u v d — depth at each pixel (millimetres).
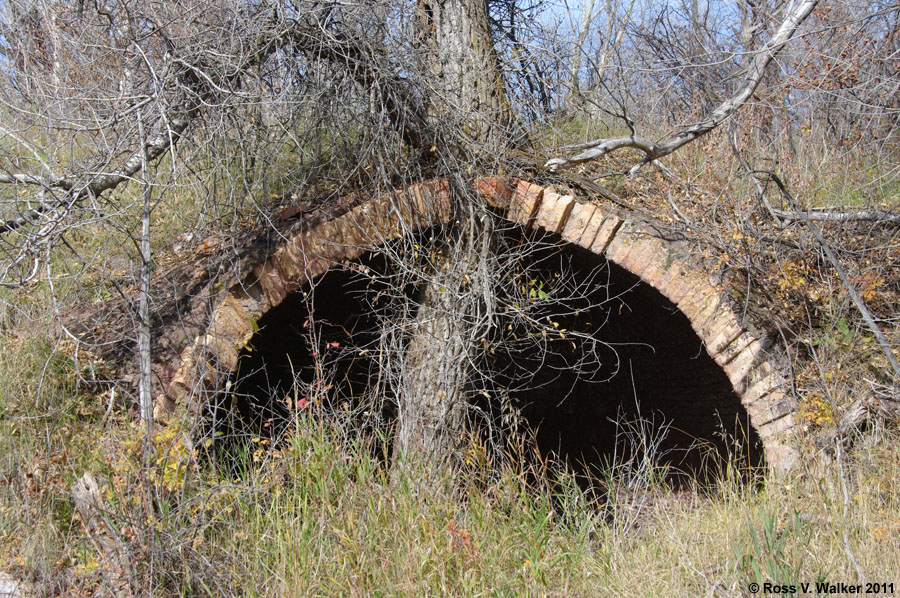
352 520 4434
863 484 4988
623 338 8672
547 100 7234
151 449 4223
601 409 9984
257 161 5859
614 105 8398
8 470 4516
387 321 5832
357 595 3982
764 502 4977
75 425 4789
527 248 6438
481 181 5926
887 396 5383
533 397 10234
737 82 8789
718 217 6352
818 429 5395
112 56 5539
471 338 5582
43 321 5465
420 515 4445
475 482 5293
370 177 5867
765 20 8156
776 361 5633
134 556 3939
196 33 5105
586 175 6918
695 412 8039
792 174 7293
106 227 5125
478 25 6668
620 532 5109
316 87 5715
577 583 4508
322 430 4863
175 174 4715
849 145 7859
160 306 5418
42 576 4004
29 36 7004
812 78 7324
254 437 4973
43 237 4551
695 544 4676
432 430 5559
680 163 7516
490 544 4492
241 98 5102
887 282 6078
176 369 4984
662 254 5930
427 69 6191
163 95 4777
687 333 7266
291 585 4012
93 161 5086
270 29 5402
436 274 5746
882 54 7363
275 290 5359
